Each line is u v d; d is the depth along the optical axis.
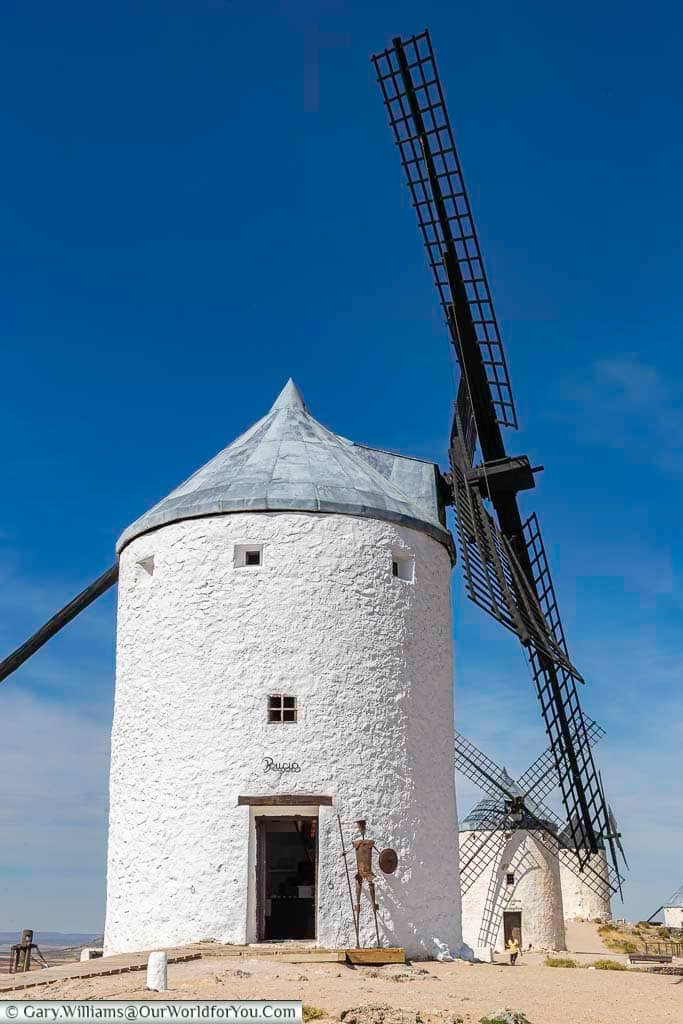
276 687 17.30
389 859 16.77
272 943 16.17
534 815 34.41
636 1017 11.91
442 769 18.70
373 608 18.14
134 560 19.31
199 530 18.38
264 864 16.94
